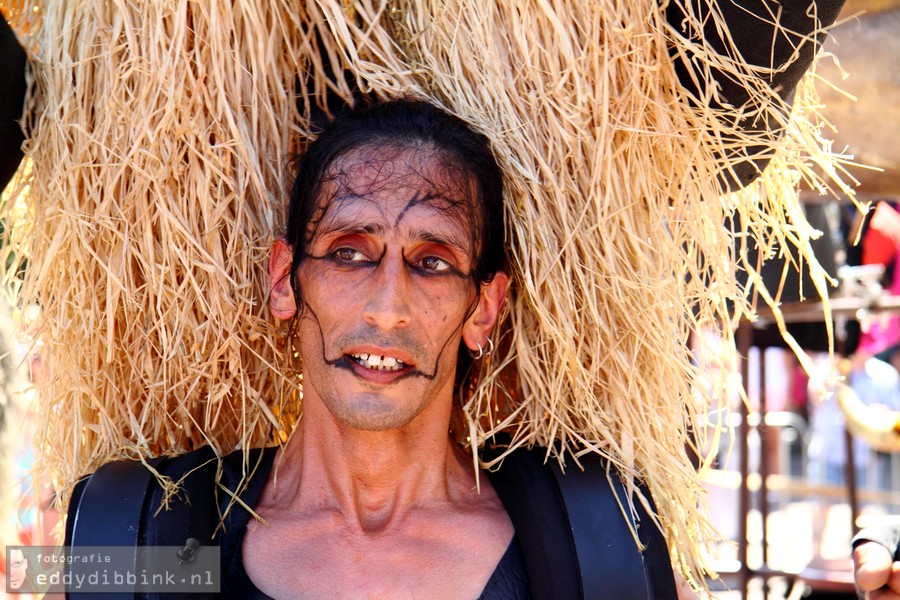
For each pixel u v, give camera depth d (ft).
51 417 4.99
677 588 4.75
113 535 4.18
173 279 4.71
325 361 4.42
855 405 8.15
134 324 4.81
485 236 4.58
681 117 4.82
